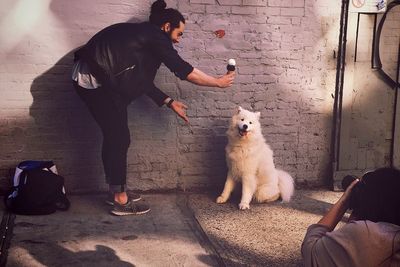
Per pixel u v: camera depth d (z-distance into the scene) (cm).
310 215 419
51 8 418
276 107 479
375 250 159
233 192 467
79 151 450
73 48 429
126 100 397
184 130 465
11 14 413
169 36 401
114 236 358
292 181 458
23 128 435
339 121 488
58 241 345
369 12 471
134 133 455
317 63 478
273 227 389
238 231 378
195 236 365
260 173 439
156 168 466
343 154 495
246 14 454
